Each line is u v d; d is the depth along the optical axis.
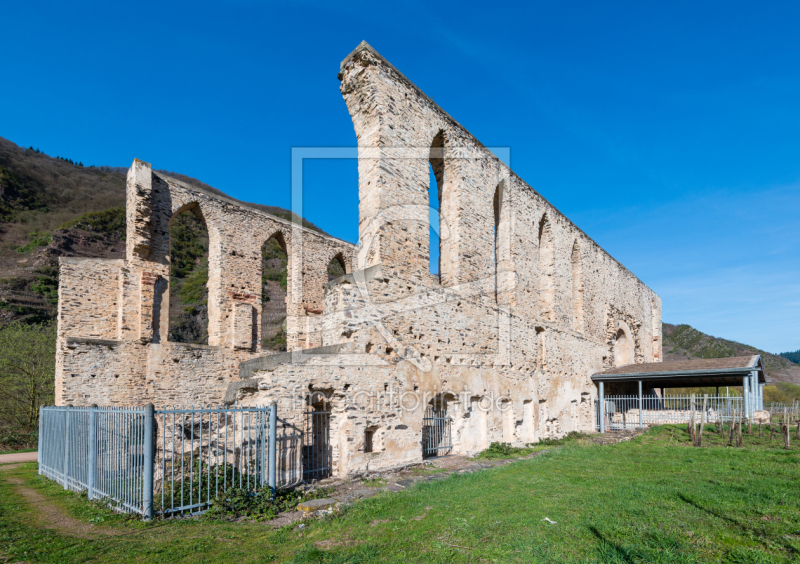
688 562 4.22
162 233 16.45
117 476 6.98
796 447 11.99
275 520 6.47
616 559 4.26
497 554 4.55
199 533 5.78
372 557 4.66
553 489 7.40
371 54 11.38
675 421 21.73
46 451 10.45
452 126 13.86
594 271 23.98
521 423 15.35
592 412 21.39
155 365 15.11
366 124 11.59
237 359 17.31
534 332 17.03
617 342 27.78
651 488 7.21
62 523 6.29
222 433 8.73
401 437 10.62
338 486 8.48
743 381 18.38
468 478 8.55
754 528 5.16
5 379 19.53
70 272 14.66
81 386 13.54
